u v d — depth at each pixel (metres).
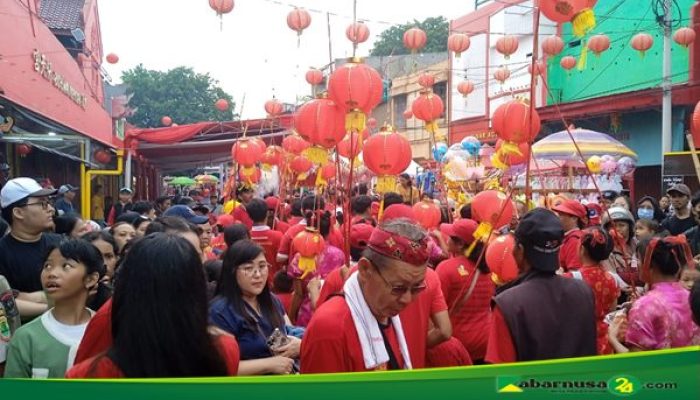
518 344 2.45
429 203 5.53
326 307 2.30
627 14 16.39
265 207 6.39
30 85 10.03
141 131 16.88
